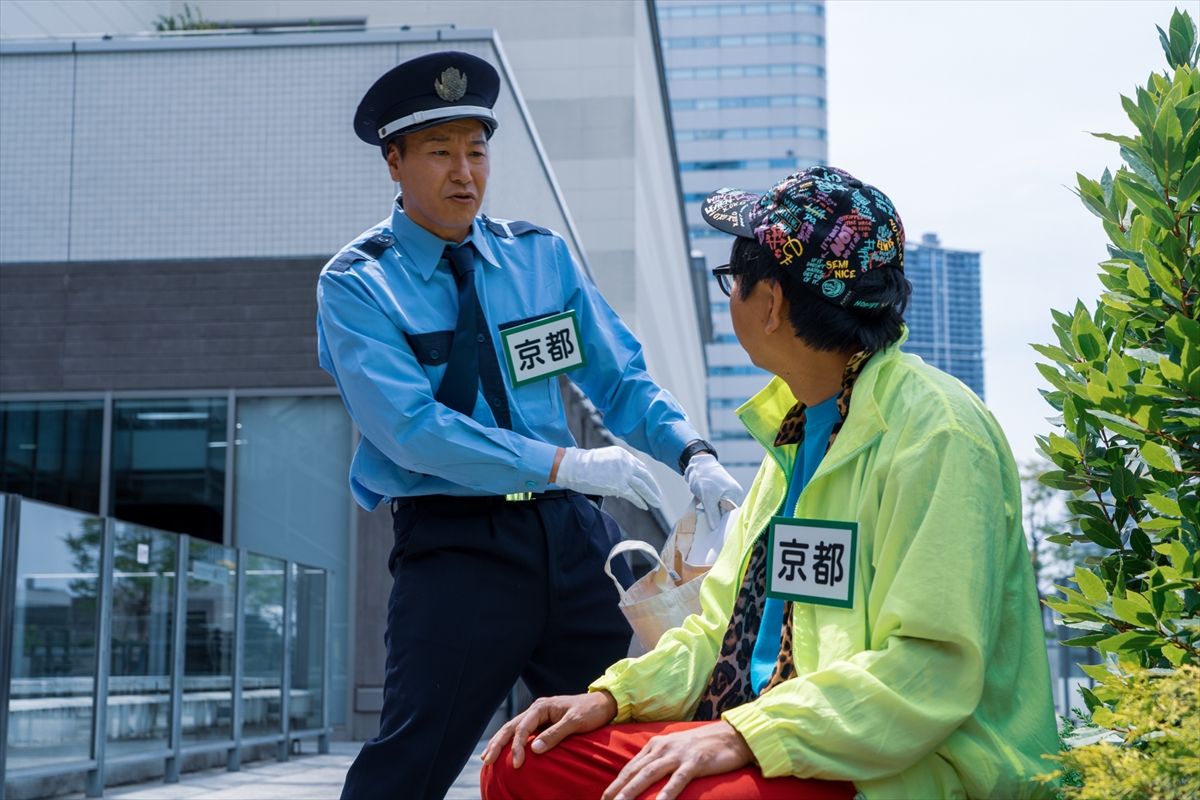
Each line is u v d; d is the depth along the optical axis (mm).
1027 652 1833
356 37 10516
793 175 2000
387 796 2455
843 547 1827
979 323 150625
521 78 17016
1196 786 1461
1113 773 1535
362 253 2662
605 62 17016
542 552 2594
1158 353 2059
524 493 2596
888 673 1674
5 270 10664
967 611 1680
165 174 10656
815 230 1920
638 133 17203
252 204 10594
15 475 10539
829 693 1676
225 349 10594
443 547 2553
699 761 1688
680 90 99500
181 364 10594
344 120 10562
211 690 7441
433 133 2658
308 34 10578
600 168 16797
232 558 7785
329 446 10570
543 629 2619
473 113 2652
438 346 2629
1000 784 1711
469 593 2527
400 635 2543
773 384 2162
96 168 10664
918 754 1672
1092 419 2137
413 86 2635
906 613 1687
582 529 2670
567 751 1920
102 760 6070
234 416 10578
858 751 1655
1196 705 1562
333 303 2594
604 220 16672
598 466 2424
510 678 2580
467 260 2701
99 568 6164
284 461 10578
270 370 10578
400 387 2492
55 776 5883
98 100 10688
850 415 1874
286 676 8586
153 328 10617
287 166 10570
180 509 10531
